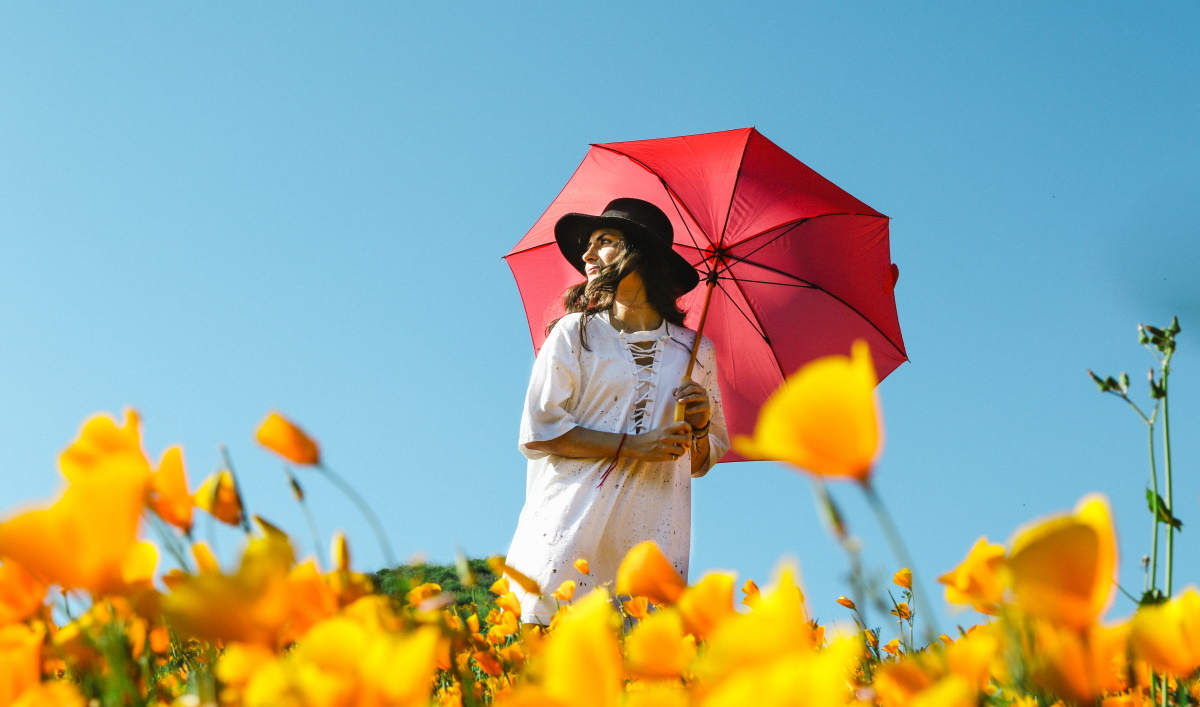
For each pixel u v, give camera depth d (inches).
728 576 31.1
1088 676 22.2
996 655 28.3
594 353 139.9
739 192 177.2
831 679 16.1
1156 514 43.8
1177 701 35.1
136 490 27.3
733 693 16.2
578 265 167.6
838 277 183.6
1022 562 19.4
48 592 34.8
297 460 39.9
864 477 20.6
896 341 189.3
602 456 133.6
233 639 25.5
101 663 35.3
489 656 52.6
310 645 22.4
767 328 183.5
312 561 31.5
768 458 20.8
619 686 19.1
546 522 132.9
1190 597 24.0
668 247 147.3
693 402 141.0
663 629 30.0
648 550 36.6
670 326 147.3
